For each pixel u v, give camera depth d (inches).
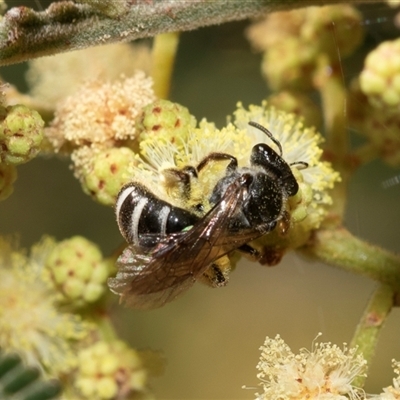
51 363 3.5
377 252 3.4
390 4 3.5
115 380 3.4
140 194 3.2
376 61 3.5
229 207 3.2
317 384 3.3
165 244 3.2
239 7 3.3
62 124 3.4
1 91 3.2
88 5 3.2
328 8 3.7
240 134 3.3
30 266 3.5
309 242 3.4
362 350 3.3
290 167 3.3
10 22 3.2
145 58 3.6
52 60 3.6
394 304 3.4
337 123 3.6
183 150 3.3
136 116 3.3
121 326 3.6
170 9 3.3
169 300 3.2
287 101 3.7
